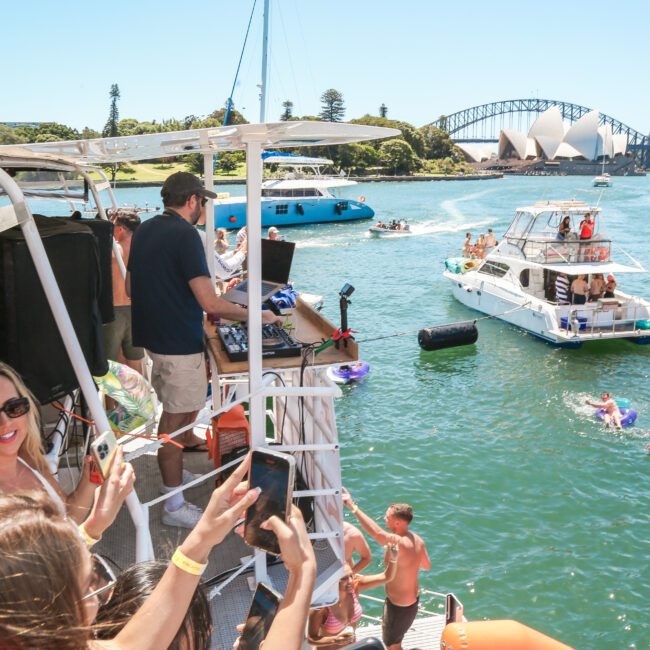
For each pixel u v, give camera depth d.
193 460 5.70
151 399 4.23
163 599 1.53
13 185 3.03
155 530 4.66
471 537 10.60
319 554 4.45
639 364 19.45
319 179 54.78
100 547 4.48
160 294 4.45
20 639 1.09
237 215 45.22
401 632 6.57
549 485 12.30
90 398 3.35
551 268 21.53
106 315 4.41
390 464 13.15
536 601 9.12
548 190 103.31
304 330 5.09
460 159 187.62
